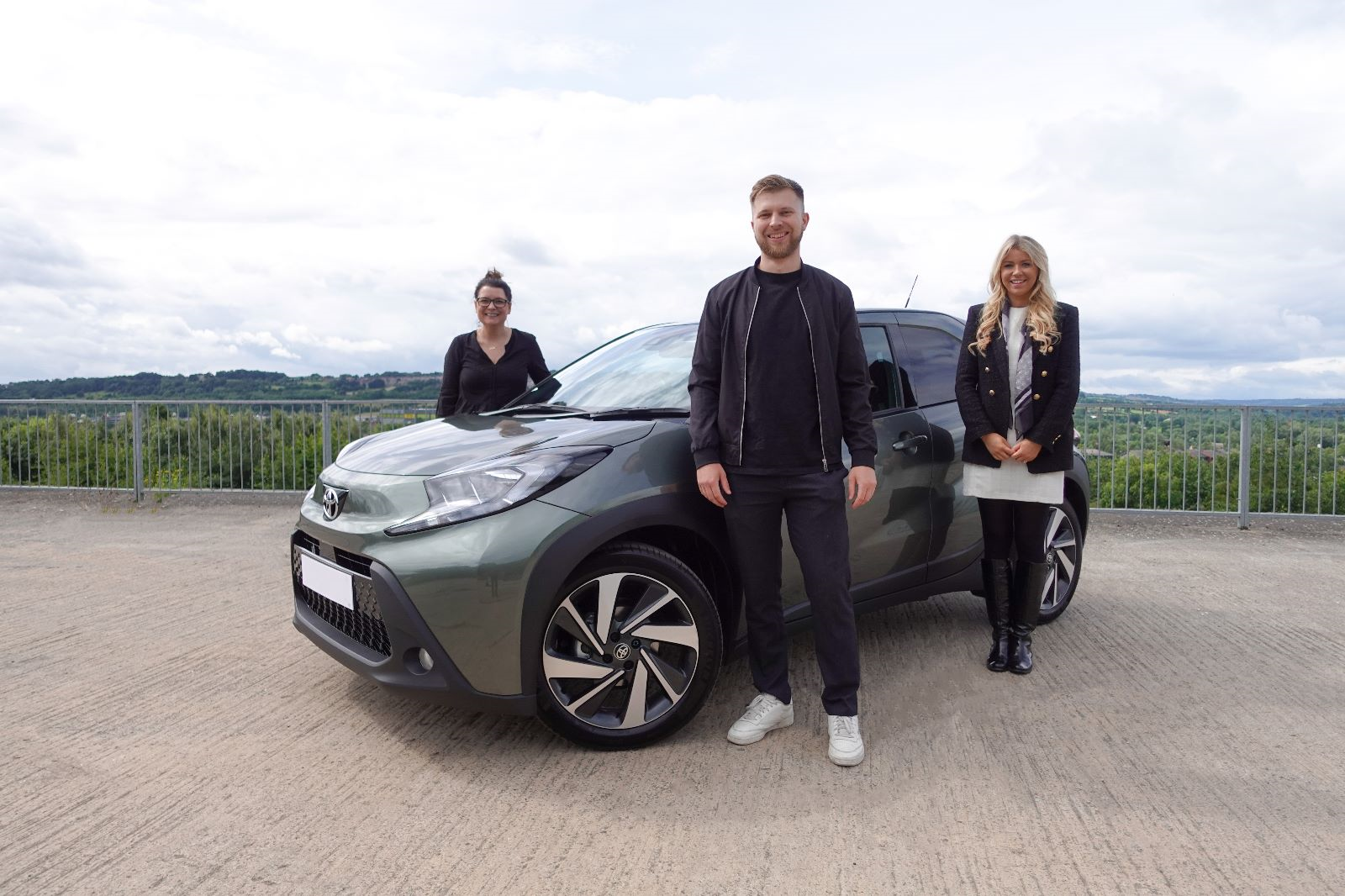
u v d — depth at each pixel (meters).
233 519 8.22
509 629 2.73
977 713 3.39
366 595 2.92
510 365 5.25
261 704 3.42
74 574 5.77
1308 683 3.72
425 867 2.29
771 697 3.14
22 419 9.57
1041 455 3.68
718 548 3.15
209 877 2.23
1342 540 7.32
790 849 2.39
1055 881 2.23
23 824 2.49
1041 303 3.67
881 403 3.82
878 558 3.72
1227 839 2.44
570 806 2.62
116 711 3.34
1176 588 5.52
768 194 2.89
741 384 2.94
